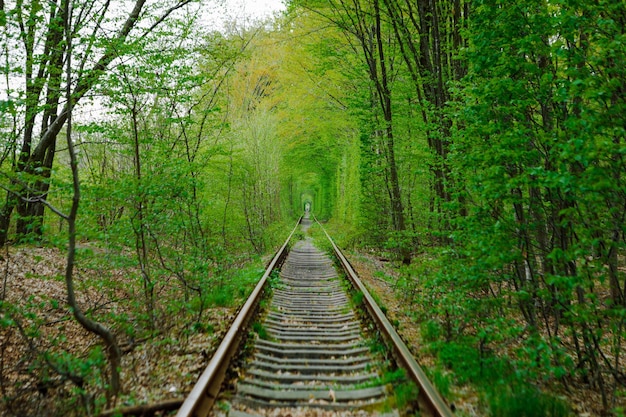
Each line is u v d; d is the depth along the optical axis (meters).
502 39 5.37
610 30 4.25
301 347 5.98
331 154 36.19
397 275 13.66
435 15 10.20
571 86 4.20
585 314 4.44
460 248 6.07
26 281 10.38
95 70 7.80
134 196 6.85
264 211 26.61
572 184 4.06
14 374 6.50
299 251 20.23
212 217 12.49
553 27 4.89
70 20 7.35
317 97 20.62
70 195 5.91
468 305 5.66
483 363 5.16
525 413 3.98
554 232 5.27
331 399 4.32
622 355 6.39
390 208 16.59
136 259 7.61
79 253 4.93
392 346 5.41
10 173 5.36
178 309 7.59
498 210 5.44
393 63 14.26
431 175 10.51
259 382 4.62
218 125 11.12
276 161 29.27
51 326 8.70
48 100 9.84
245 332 6.20
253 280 10.82
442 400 3.80
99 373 4.95
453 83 6.36
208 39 10.44
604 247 4.54
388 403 4.14
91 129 8.49
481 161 5.37
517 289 5.98
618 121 4.02
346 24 13.48
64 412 4.50
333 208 45.53
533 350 4.57
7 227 7.79
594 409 4.47
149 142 8.66
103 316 8.64
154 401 4.29
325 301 9.37
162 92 8.82
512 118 5.68
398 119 14.06
